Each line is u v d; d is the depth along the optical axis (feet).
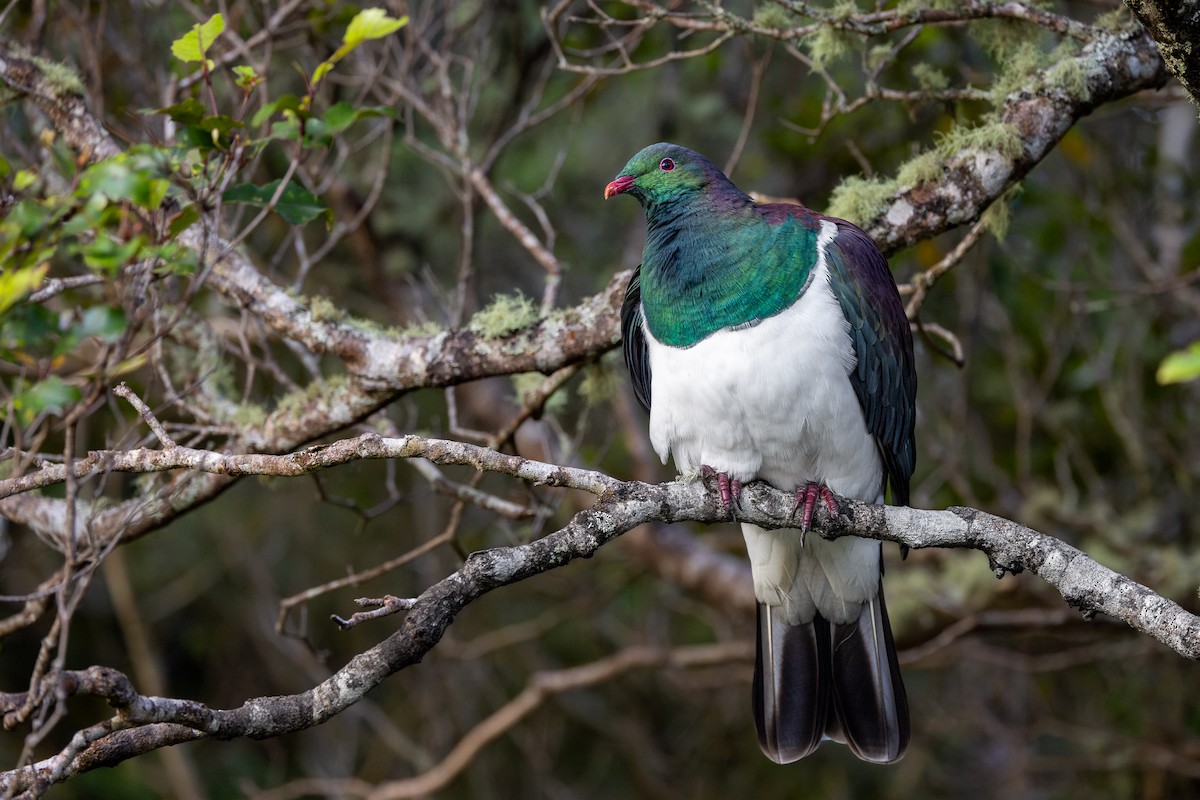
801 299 22.79
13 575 40.29
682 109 38.70
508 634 40.68
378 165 38.32
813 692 25.40
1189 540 36.88
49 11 32.14
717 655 37.37
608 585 41.19
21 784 15.58
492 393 40.19
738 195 23.99
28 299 17.89
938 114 33.63
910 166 24.57
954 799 42.98
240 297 26.17
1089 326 38.19
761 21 27.89
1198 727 37.78
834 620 25.45
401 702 45.65
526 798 44.70
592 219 41.86
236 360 36.88
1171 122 38.01
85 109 26.25
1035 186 35.68
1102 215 35.35
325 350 25.75
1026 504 34.71
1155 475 38.17
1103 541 34.30
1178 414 37.22
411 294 38.60
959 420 34.91
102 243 16.14
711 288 23.02
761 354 22.65
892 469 25.03
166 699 16.24
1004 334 37.11
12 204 18.54
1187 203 37.06
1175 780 38.68
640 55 37.76
